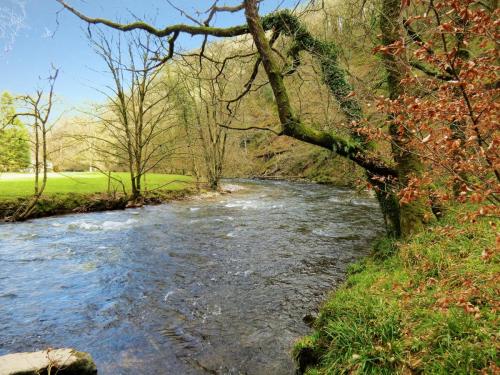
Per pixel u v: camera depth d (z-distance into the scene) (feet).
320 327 17.60
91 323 21.39
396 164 21.75
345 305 16.83
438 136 7.54
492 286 11.57
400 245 22.18
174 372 16.56
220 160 93.86
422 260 18.78
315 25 27.30
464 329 11.62
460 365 10.48
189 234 43.65
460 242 18.56
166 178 97.14
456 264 16.61
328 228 44.83
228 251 35.91
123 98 69.97
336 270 29.22
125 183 81.20
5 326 21.06
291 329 19.98
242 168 152.05
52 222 51.06
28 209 53.57
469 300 12.68
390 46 7.60
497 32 6.37
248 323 20.92
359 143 22.48
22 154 113.70
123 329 20.62
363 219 49.90
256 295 24.86
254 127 20.42
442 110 7.28
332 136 21.68
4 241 40.22
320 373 13.99
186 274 29.50
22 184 69.51
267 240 39.86
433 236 20.68
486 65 7.07
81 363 15.70
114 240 40.91
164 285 27.20
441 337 11.81
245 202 71.67
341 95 23.62
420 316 13.60
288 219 51.70
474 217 7.63
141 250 36.76
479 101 7.29
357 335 14.03
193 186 87.51
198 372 16.53
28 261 33.09
